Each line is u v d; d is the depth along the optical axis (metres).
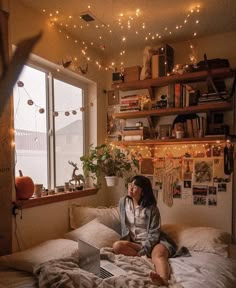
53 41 2.35
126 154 2.97
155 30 2.51
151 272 1.57
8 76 0.26
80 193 2.62
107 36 2.63
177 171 2.74
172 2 2.03
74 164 2.62
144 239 2.18
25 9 2.06
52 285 1.37
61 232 2.38
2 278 1.54
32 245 2.07
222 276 1.64
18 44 0.27
